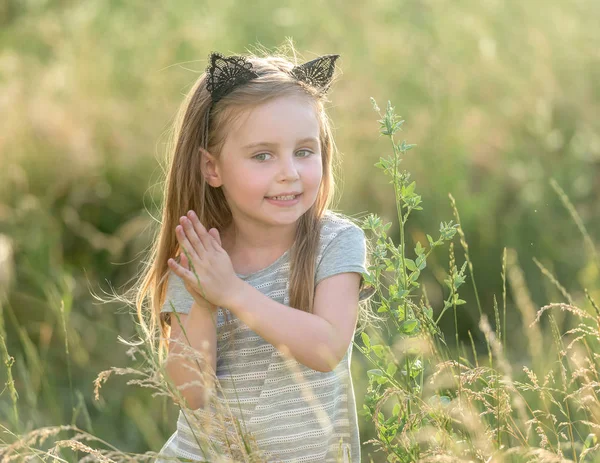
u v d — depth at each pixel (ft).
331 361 8.68
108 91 25.34
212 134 9.47
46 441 12.72
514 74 24.90
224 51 25.98
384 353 9.46
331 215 9.95
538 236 21.12
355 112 23.54
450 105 23.53
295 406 9.39
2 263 18.84
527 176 22.40
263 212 9.12
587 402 9.39
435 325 9.25
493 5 26.91
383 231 9.22
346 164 21.94
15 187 22.21
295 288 9.23
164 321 10.14
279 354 9.37
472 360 18.06
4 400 16.03
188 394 9.30
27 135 23.12
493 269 20.12
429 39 25.71
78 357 17.47
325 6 27.12
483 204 21.12
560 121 24.12
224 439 8.52
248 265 9.64
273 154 9.09
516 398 8.85
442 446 8.46
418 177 22.06
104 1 29.81
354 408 9.74
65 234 21.50
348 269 9.23
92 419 16.63
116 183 22.84
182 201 9.96
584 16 26.96
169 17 28.19
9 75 26.66
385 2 27.25
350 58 25.16
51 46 29.01
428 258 20.16
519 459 8.75
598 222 21.40
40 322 18.85
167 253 10.16
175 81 25.50
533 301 19.72
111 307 19.84
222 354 9.62
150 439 15.19
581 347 13.78
